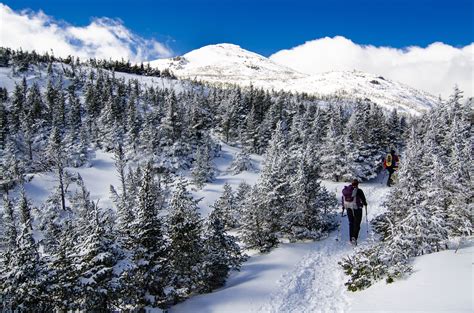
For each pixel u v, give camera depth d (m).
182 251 14.34
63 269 10.98
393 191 16.44
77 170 77.50
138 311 11.73
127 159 81.69
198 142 91.12
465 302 7.43
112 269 11.14
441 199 14.09
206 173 70.62
